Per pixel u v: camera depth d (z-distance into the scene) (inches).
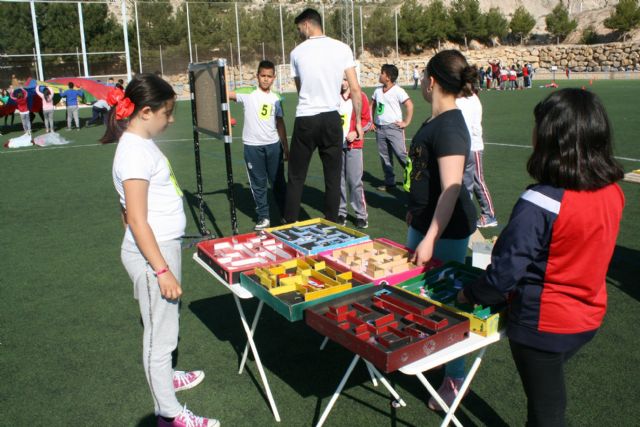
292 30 1685.5
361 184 255.1
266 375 138.9
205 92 223.8
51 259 228.2
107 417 124.1
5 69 1352.1
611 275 192.5
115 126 103.9
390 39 1996.8
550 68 1861.5
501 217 266.8
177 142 579.8
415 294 100.7
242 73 1620.3
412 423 118.2
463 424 117.3
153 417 124.0
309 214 287.9
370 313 98.4
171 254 105.7
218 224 277.0
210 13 1668.3
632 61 1825.8
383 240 135.0
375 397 128.3
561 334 78.8
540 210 76.0
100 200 333.1
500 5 3176.7
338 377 137.3
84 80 796.6
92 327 167.2
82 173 422.0
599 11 2409.0
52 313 177.0
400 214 282.8
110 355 150.6
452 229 116.4
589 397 125.3
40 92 625.0
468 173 239.9
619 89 1082.7
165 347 107.3
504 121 650.8
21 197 343.6
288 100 1120.8
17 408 127.1
